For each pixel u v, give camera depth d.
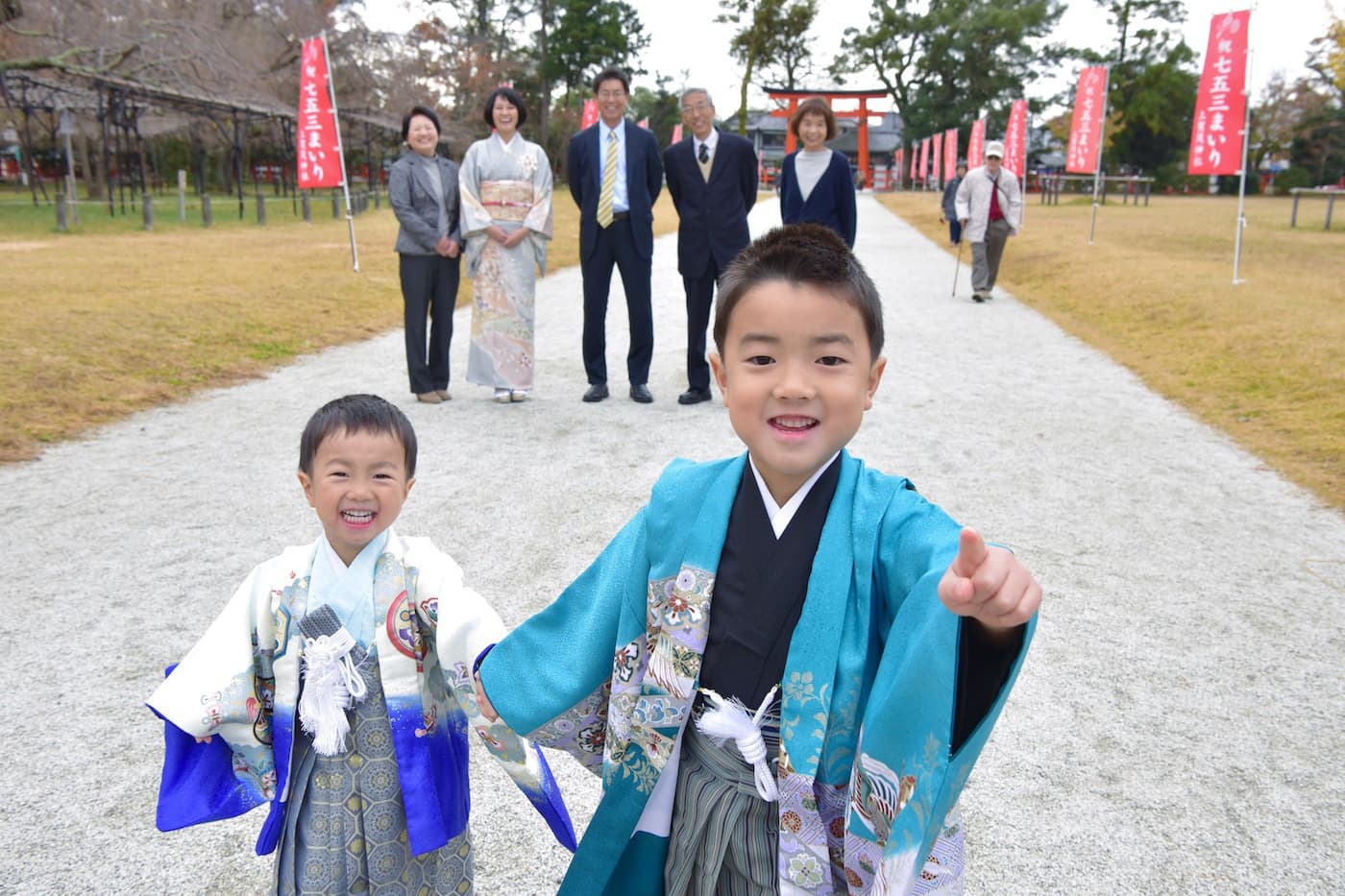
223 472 5.32
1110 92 54.34
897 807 1.25
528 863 2.47
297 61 34.88
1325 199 45.69
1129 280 12.27
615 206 6.71
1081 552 4.33
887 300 12.75
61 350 7.54
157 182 37.91
